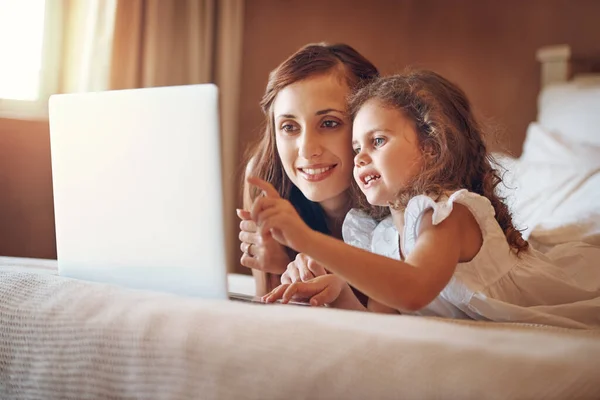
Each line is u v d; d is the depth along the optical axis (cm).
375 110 102
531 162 208
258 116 255
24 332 83
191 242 86
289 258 124
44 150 204
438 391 61
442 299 101
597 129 220
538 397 62
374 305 114
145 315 76
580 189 179
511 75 275
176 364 70
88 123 94
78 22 206
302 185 120
